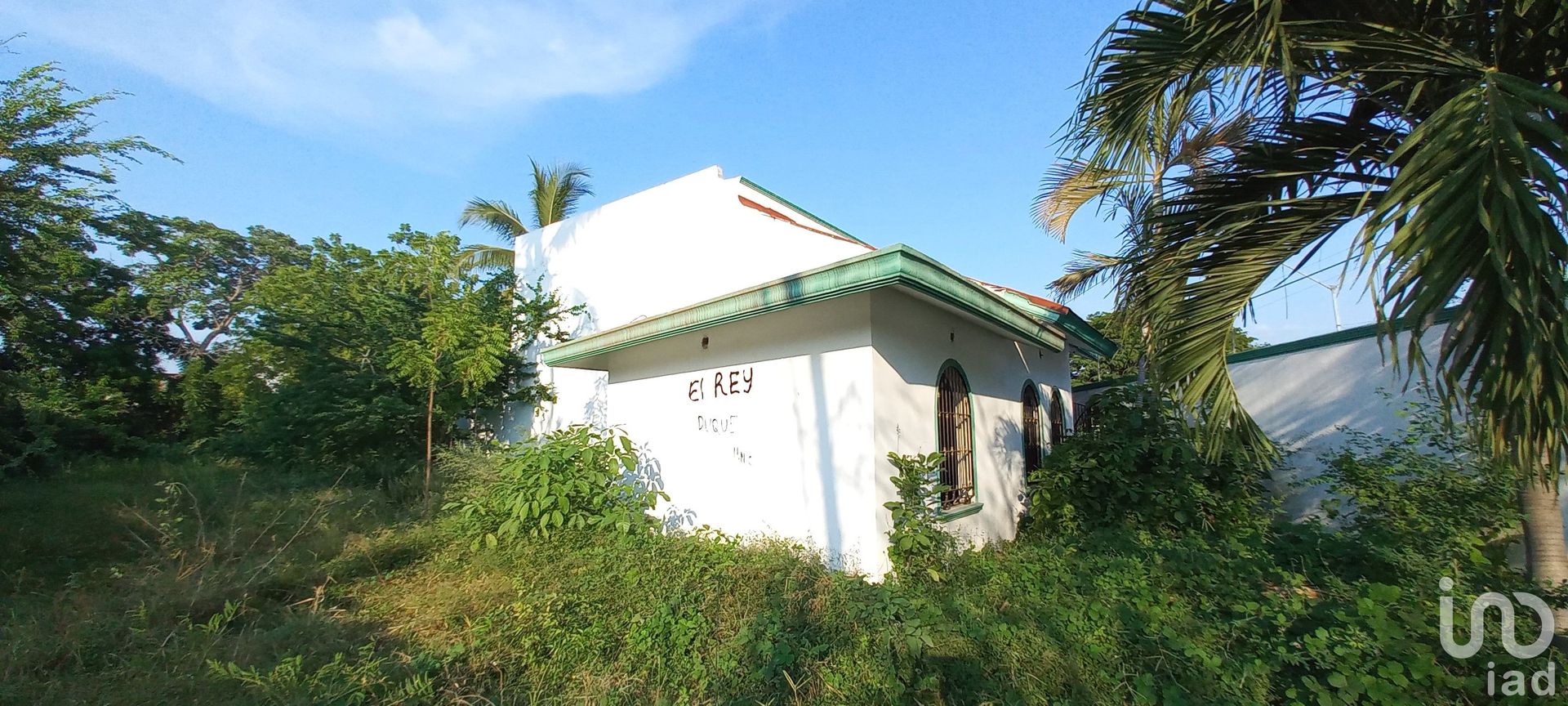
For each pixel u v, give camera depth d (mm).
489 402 12477
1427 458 6094
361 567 5992
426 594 5336
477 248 17031
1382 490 5934
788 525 5918
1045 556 5367
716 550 5625
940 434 6332
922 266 4598
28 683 3488
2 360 11336
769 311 5406
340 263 13414
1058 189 10164
